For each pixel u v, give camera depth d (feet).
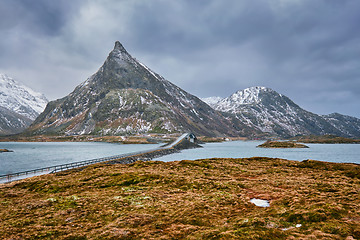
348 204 80.07
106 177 158.40
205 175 161.79
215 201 98.73
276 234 59.57
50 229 72.08
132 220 78.13
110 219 81.30
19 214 87.61
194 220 77.00
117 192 119.44
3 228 73.20
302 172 170.30
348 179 136.05
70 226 75.25
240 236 59.00
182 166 198.29
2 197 117.91
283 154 545.44
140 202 100.01
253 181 138.51
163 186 131.95
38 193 126.62
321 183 123.03
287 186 122.21
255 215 77.61
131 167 202.59
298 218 70.44
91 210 90.74
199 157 454.81
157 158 428.56
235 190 119.03
